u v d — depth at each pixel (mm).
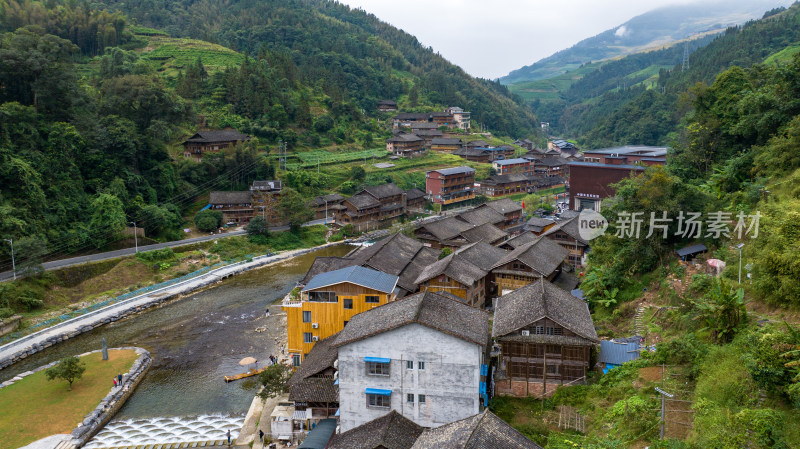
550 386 37250
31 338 57344
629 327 43000
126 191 91562
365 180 135500
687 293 40500
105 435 39750
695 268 44375
